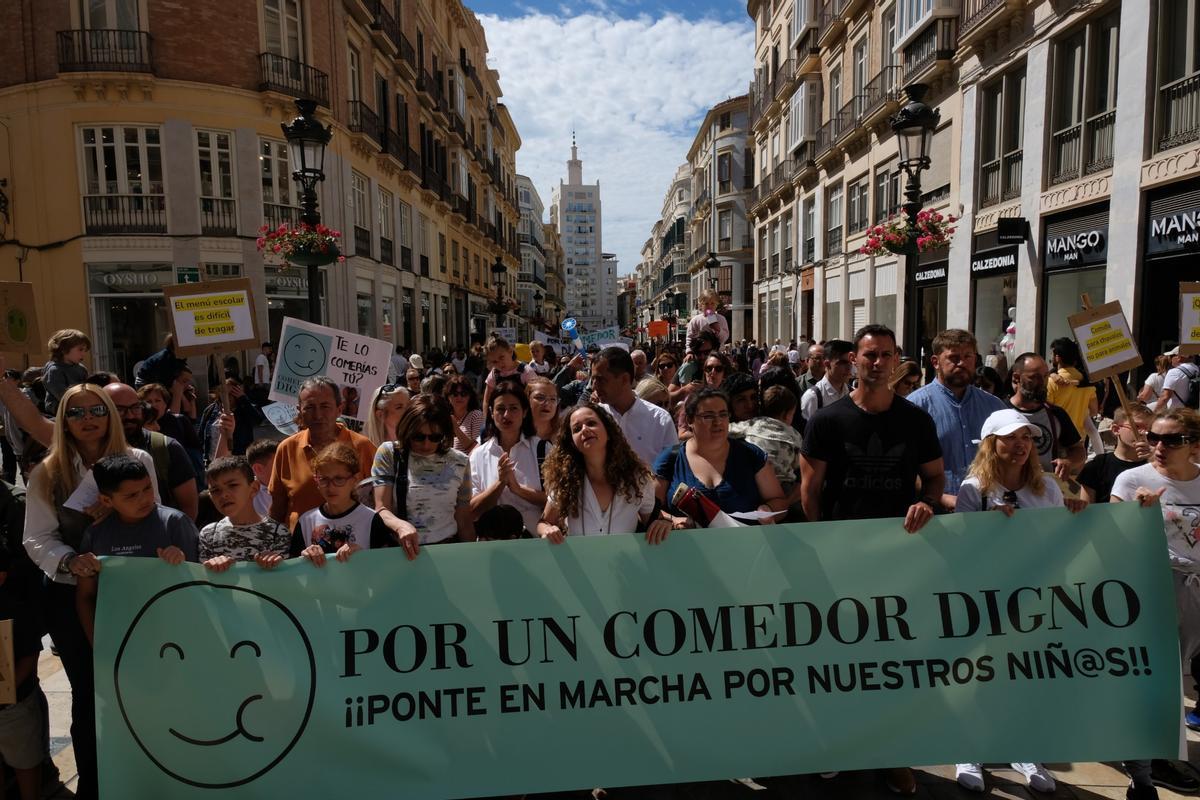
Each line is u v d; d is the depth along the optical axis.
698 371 7.55
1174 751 2.88
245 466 3.16
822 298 24.17
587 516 3.18
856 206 21.34
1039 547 3.00
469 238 38.34
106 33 15.88
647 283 110.94
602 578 2.96
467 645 2.91
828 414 3.34
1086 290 11.28
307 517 3.24
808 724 2.90
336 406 4.00
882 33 18.66
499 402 3.79
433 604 2.92
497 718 2.87
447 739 2.85
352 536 3.15
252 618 2.87
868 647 2.95
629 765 2.86
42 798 3.11
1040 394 4.08
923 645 2.95
